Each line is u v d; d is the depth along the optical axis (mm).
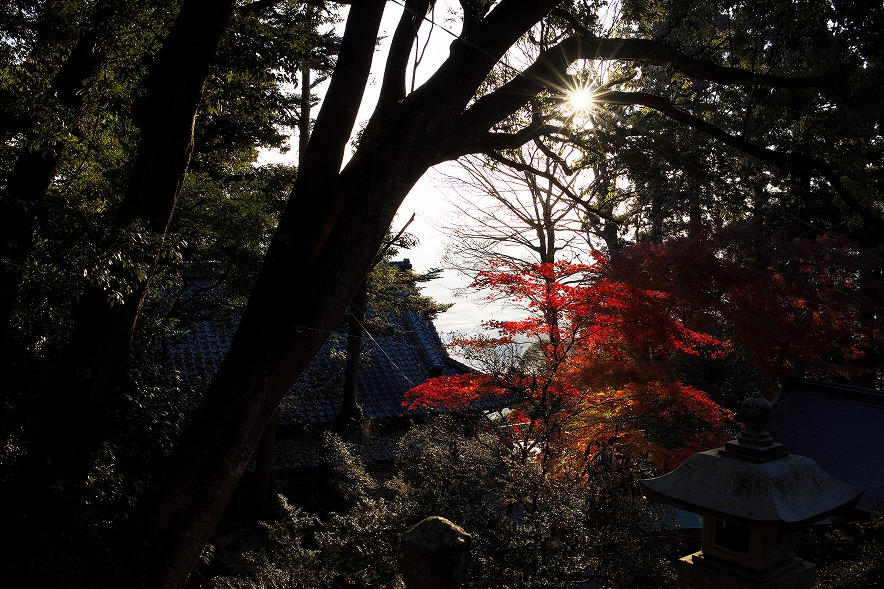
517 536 5504
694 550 9070
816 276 15555
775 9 7984
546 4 5738
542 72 6367
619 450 8891
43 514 6406
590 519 6051
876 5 7441
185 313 12617
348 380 14797
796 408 13867
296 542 7340
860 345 16984
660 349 9672
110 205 9023
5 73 7594
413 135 5426
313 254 5090
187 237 11133
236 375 4930
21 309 7051
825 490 2334
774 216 15758
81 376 6762
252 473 13789
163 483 4867
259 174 13664
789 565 2355
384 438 14891
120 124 8719
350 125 5359
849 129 7848
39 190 7484
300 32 9016
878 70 7676
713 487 2314
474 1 6492
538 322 8484
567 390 8328
